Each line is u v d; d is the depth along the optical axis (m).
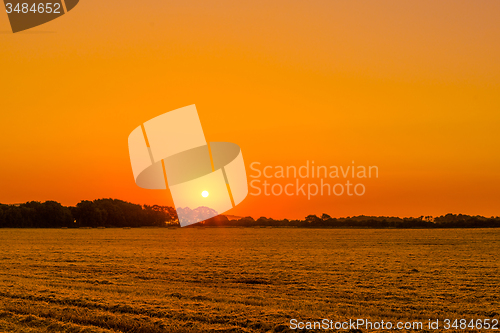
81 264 25.69
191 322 12.27
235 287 18.28
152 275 21.27
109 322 12.16
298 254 32.50
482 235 60.25
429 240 49.81
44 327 11.82
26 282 18.73
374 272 22.52
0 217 104.56
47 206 114.69
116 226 122.06
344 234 65.06
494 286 18.75
